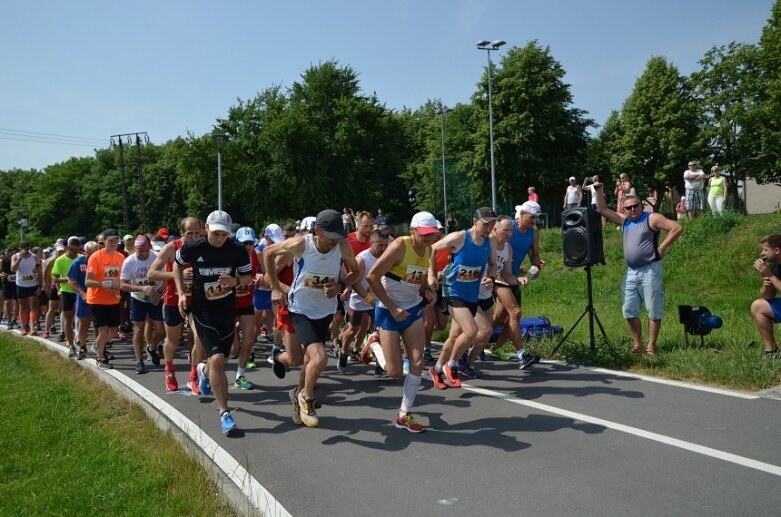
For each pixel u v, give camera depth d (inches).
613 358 290.8
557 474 165.0
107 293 342.6
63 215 3184.1
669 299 508.4
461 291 251.6
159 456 187.3
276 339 336.8
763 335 270.8
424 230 203.6
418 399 249.3
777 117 1196.5
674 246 596.4
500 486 158.9
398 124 2048.5
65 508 156.9
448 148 2018.9
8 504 162.1
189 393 273.3
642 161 1569.9
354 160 1876.2
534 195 930.1
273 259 216.5
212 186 1978.3
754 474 159.5
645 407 221.3
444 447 190.4
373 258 293.3
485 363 313.0
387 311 213.5
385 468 174.6
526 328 359.3
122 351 411.8
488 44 1093.1
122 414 253.0
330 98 1920.5
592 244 301.4
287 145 1819.6
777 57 1223.5
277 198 1914.4
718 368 253.3
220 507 156.1
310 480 167.0
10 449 208.2
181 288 218.2
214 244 212.8
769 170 1334.9
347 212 994.7
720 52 1440.7
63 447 206.7
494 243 265.6
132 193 2906.0
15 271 526.6
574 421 209.8
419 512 145.7
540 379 271.7
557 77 1608.0
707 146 1470.2
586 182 308.2
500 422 212.8
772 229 564.4
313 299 209.9
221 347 214.2
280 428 216.2
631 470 165.5
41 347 445.7
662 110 1515.7
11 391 298.7
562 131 1610.5
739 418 204.2
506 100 1611.7
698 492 150.2
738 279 525.0
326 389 274.1
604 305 522.9
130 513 150.2
